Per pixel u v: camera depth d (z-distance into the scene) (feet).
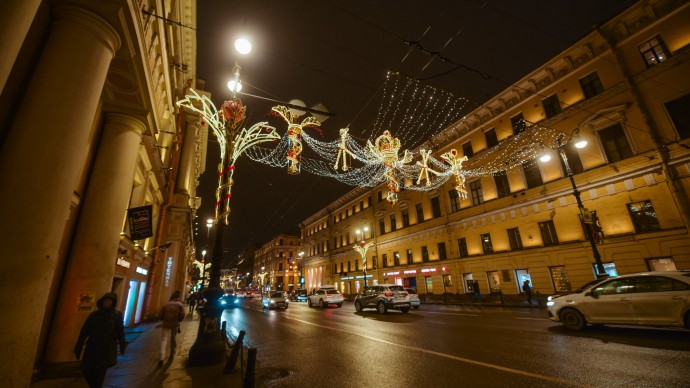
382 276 121.19
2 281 12.76
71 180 15.44
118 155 25.88
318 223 193.26
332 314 63.72
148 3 23.57
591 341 24.86
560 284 63.52
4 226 13.23
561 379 16.48
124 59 20.47
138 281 46.70
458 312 56.08
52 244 14.38
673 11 51.55
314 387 17.47
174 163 69.72
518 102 75.92
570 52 64.75
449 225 91.25
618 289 27.78
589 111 61.00
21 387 12.75
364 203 142.92
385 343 28.99
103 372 14.28
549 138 67.87
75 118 15.62
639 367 17.66
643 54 55.36
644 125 53.26
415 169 108.27
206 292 23.93
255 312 78.74
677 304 24.30
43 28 16.11
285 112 33.17
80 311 21.72
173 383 18.02
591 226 54.70
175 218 67.46
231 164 26.91
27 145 14.26
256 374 20.34
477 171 83.82
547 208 67.21
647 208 52.70
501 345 25.32
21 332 12.94
